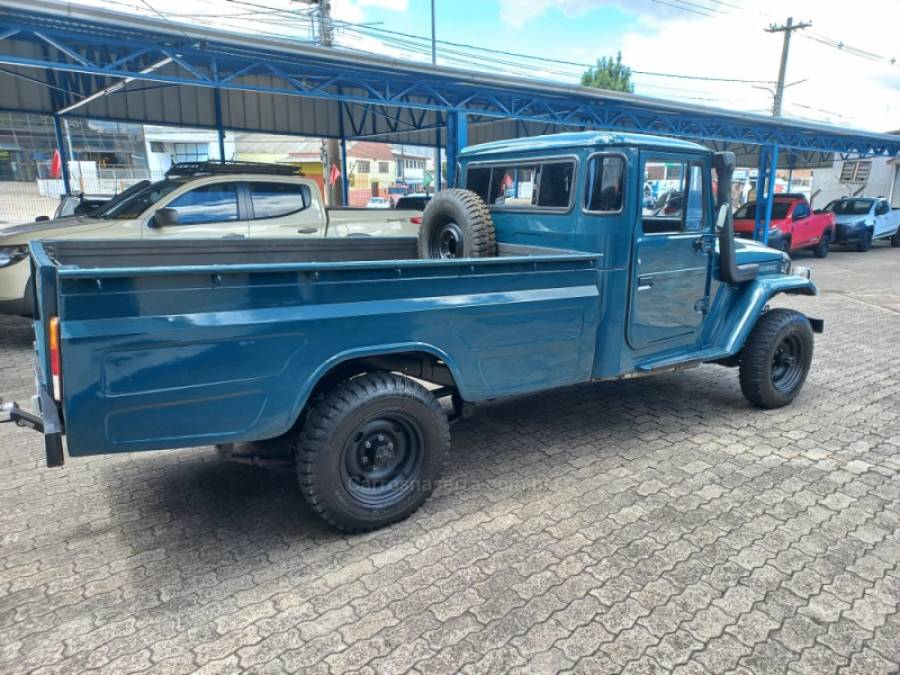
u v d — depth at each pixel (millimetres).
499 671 2363
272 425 2912
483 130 22281
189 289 2607
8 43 11453
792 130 18312
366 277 3041
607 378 4191
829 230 18906
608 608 2725
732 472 4078
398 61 9977
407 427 3352
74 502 3670
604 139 3891
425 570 3002
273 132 17609
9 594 2820
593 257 3869
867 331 8562
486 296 3451
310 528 3395
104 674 2350
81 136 34719
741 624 2629
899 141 21844
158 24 7699
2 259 6809
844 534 3340
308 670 2369
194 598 2799
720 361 5145
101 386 2488
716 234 4656
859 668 2391
